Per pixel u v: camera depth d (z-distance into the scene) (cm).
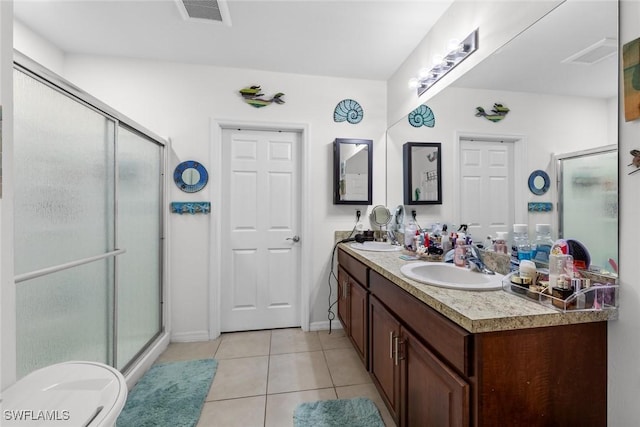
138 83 231
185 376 189
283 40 206
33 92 116
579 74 102
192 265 241
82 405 73
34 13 178
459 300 98
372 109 266
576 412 89
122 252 168
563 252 101
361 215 264
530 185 123
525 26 123
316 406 161
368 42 208
